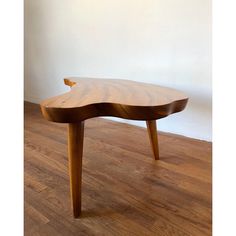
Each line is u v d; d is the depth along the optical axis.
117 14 1.60
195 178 0.98
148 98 0.80
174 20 1.34
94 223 0.73
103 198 0.85
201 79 1.31
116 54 1.68
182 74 1.38
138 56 1.55
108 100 0.75
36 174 1.02
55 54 2.16
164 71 1.45
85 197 0.86
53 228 0.71
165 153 1.22
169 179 0.97
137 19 1.50
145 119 0.70
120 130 1.61
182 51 1.35
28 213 0.77
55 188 0.91
